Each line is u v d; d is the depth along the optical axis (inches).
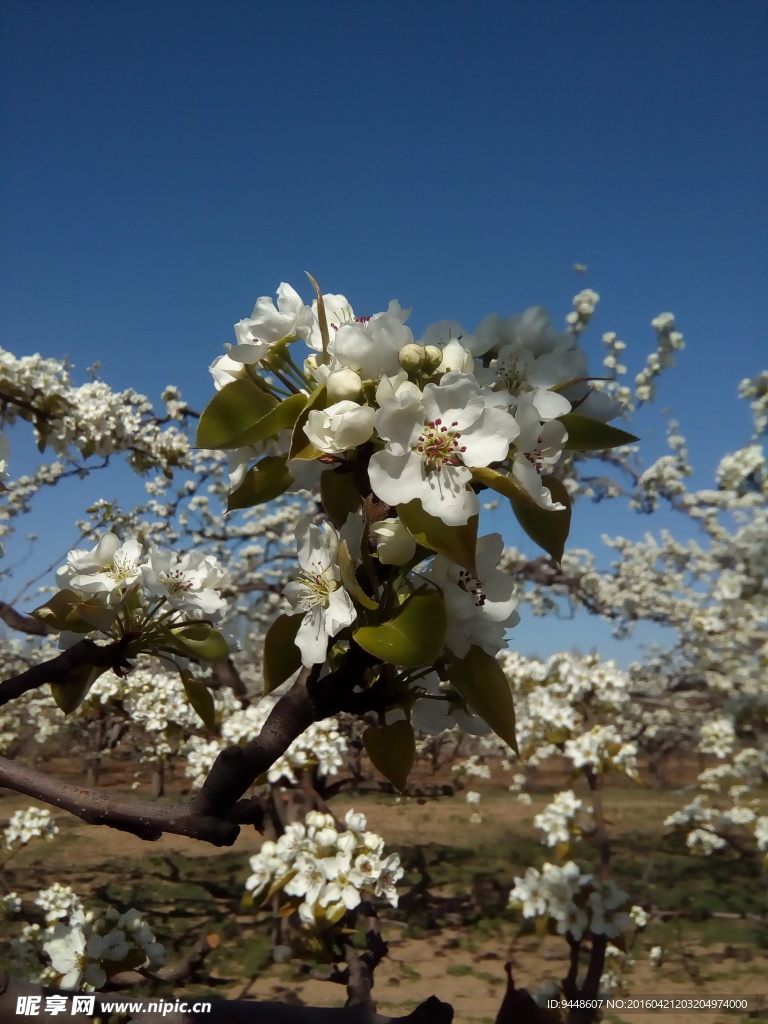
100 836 95.0
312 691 8.3
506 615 8.3
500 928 60.6
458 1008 43.9
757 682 32.8
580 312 50.3
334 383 8.3
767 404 31.5
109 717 40.8
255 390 9.1
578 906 25.0
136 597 11.9
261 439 9.0
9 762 8.9
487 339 9.2
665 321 49.4
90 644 11.4
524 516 8.9
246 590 52.8
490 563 8.4
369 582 8.2
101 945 19.5
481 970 51.3
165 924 60.2
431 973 51.0
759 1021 39.3
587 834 30.3
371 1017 8.4
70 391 34.0
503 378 9.0
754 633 33.4
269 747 8.0
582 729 33.3
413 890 55.5
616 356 51.7
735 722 33.8
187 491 58.4
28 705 60.3
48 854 83.7
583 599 57.0
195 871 78.5
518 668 39.3
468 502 7.6
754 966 49.3
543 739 35.9
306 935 21.9
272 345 9.4
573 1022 23.1
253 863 23.3
